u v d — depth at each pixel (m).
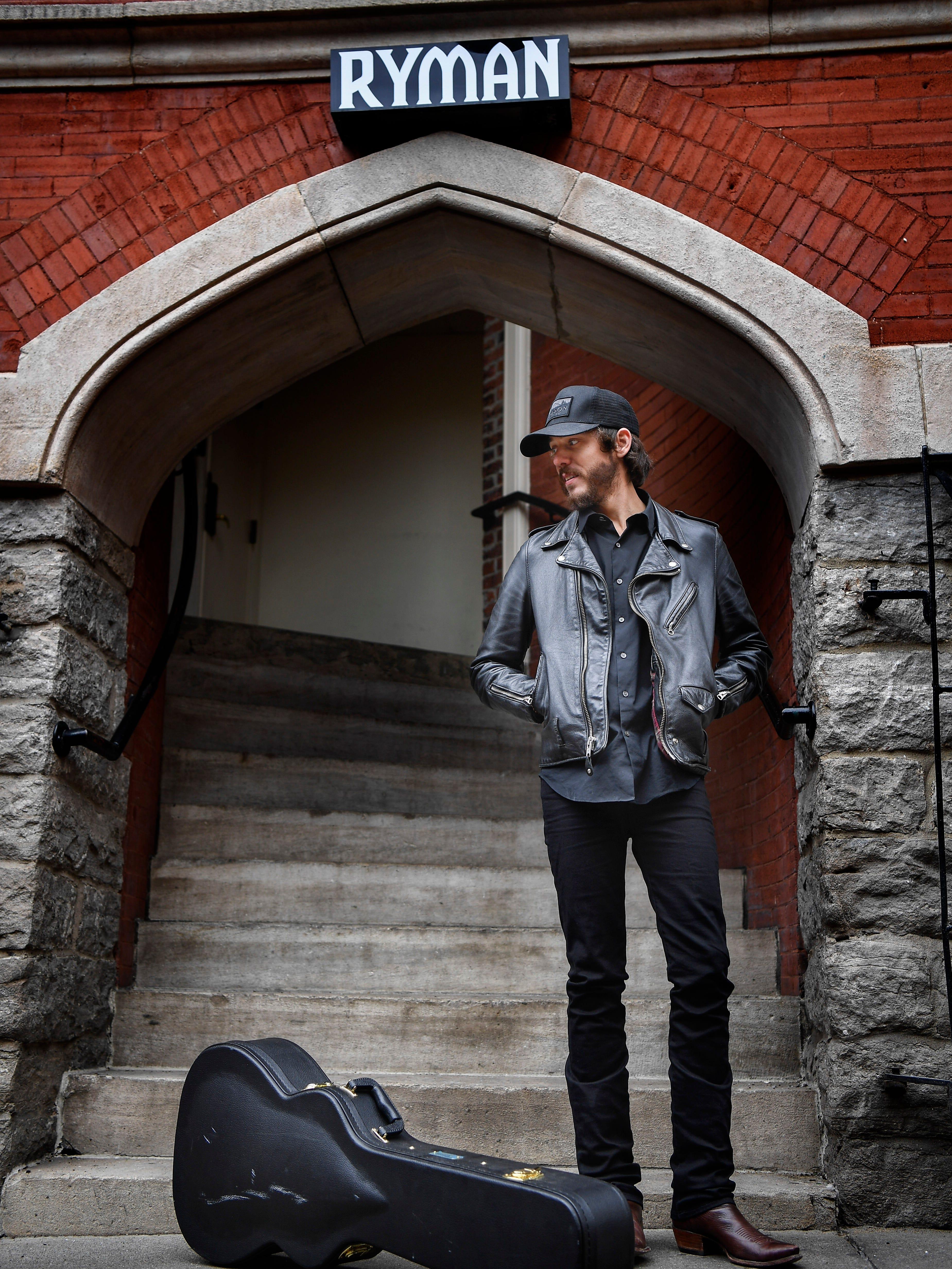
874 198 3.08
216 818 3.91
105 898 3.27
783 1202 2.55
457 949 3.44
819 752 2.80
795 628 3.18
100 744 3.06
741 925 3.83
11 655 2.96
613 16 3.19
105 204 3.24
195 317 3.15
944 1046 2.63
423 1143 2.03
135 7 3.24
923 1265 2.24
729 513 4.25
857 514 2.91
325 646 5.11
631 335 3.47
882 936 2.69
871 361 2.95
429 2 3.20
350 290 3.42
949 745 2.77
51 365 3.09
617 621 2.40
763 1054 3.09
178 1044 3.19
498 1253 1.77
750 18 3.17
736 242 3.09
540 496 5.84
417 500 6.88
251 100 3.30
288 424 7.09
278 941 3.46
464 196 3.18
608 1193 1.78
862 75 3.17
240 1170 2.15
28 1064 2.75
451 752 4.84
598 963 2.27
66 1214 2.55
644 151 3.19
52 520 3.05
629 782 2.27
